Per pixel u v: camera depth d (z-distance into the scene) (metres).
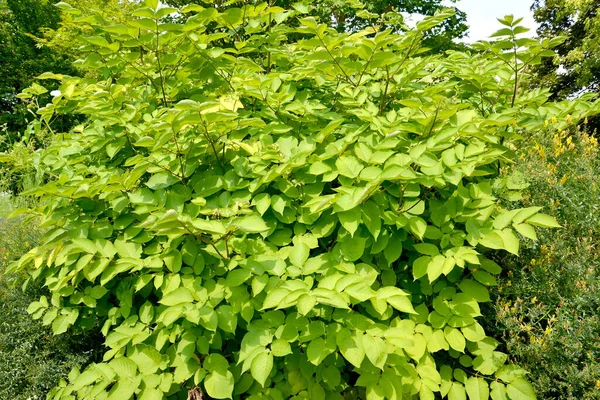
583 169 2.60
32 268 3.10
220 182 2.29
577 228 2.46
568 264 2.26
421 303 2.25
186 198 2.29
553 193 2.52
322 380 2.12
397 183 2.12
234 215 2.11
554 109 2.85
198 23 2.40
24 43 15.88
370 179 1.96
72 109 3.09
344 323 1.91
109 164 2.74
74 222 2.41
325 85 3.01
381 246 2.06
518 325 2.19
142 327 2.16
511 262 2.43
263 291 2.04
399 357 2.00
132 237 2.26
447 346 1.96
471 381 2.04
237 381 2.06
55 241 2.34
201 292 1.98
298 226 2.21
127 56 2.56
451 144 2.13
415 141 2.37
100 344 2.91
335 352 2.08
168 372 2.04
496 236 1.97
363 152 2.15
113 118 2.51
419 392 2.09
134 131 2.56
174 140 2.26
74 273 2.26
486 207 2.17
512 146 3.00
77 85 3.04
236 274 1.95
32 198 6.00
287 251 2.12
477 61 3.08
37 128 4.91
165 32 2.57
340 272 2.01
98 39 2.39
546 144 2.82
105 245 2.21
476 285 2.14
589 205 2.41
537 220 1.93
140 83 3.11
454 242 2.06
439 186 2.17
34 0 16.08
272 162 2.20
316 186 2.22
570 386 2.00
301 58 2.93
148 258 2.12
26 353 2.82
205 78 2.81
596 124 7.09
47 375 2.66
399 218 2.00
